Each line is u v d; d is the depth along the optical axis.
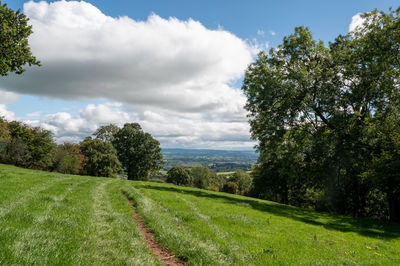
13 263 4.06
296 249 8.55
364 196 29.77
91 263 4.85
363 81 23.78
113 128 84.50
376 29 23.98
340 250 9.32
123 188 19.97
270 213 17.95
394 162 20.31
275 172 50.56
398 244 12.01
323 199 35.78
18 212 7.53
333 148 24.75
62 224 7.14
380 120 22.44
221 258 6.68
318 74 24.50
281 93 24.28
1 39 20.95
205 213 13.59
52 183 17.62
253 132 29.92
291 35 27.50
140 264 5.38
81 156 64.12
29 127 56.09
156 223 9.45
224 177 160.50
